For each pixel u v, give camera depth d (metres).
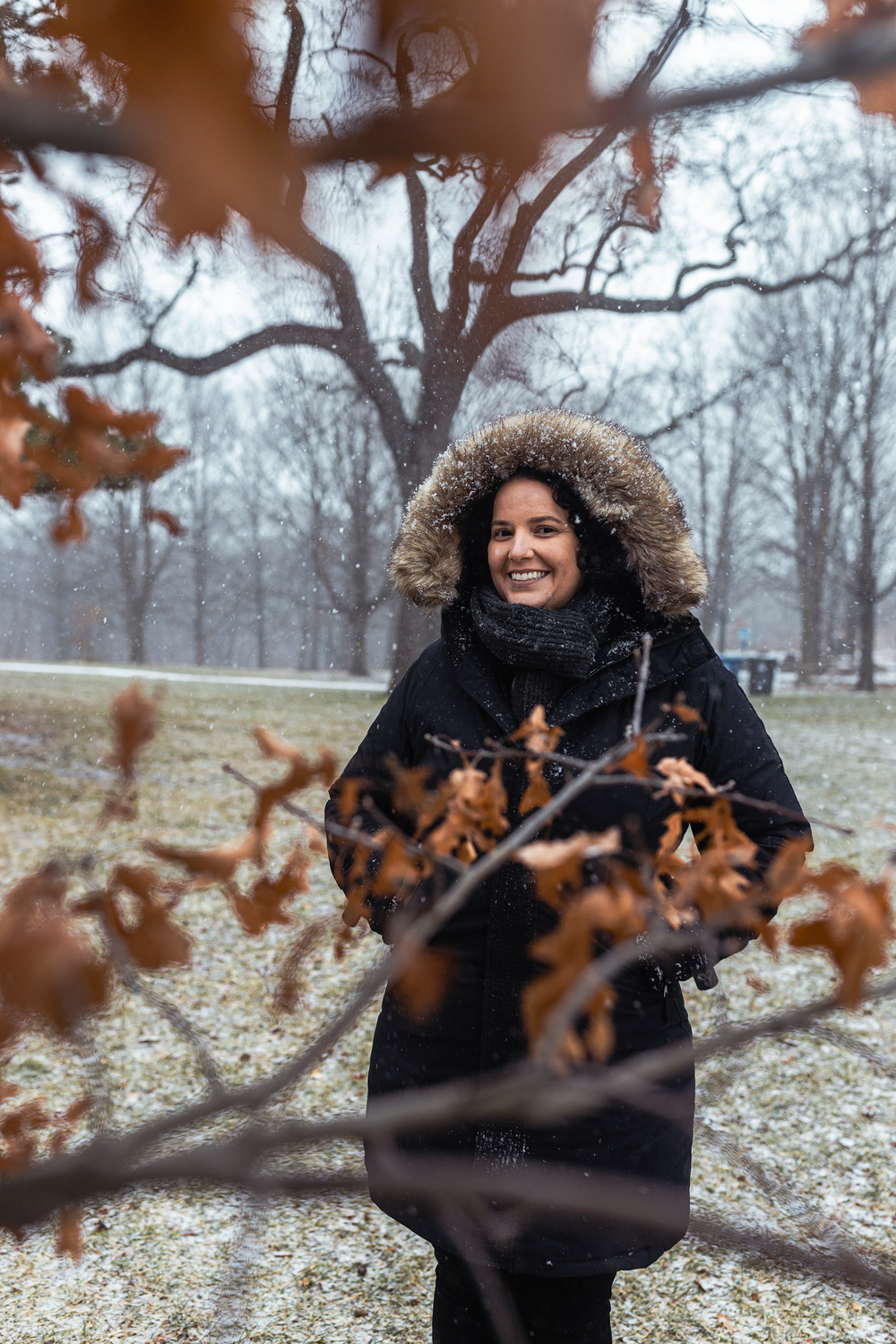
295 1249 2.66
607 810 1.63
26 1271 2.56
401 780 0.84
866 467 24.52
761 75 0.30
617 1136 1.52
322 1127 0.41
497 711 1.75
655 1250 1.58
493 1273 1.48
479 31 0.29
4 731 10.89
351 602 27.02
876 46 0.29
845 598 34.19
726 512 31.44
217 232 0.34
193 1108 0.42
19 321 0.49
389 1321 2.40
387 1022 1.75
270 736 0.61
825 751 11.98
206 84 0.30
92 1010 0.45
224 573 41.06
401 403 10.97
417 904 1.61
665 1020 1.60
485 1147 1.53
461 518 1.94
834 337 23.72
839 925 0.55
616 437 1.81
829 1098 3.41
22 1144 0.73
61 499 0.58
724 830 0.77
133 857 5.94
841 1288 2.49
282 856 6.16
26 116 0.31
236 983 4.30
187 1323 2.35
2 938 0.44
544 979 0.49
